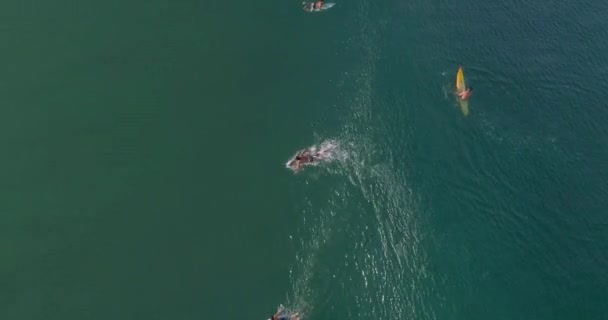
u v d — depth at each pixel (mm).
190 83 54250
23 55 54688
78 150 48938
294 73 56156
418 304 42375
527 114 54375
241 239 44906
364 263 44156
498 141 52156
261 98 53844
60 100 51875
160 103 52438
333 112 53406
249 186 47938
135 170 48156
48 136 49531
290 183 48281
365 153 50625
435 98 55000
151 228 45156
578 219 47406
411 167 50000
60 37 56469
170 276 42719
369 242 45281
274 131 51594
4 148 48531
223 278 42844
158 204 46438
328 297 42312
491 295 43031
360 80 56031
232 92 54031
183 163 48875
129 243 44250
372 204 47406
